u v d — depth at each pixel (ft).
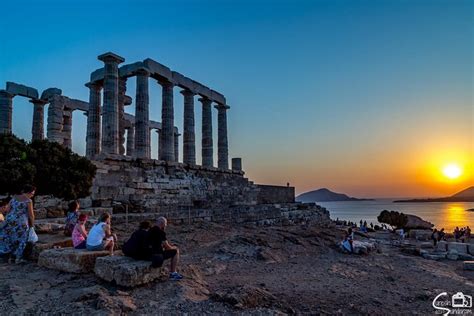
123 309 24.76
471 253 79.15
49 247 37.76
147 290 28.89
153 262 30.14
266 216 113.19
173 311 25.48
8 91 109.81
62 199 70.33
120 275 28.63
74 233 36.55
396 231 139.33
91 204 77.51
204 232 68.23
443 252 74.64
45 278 30.96
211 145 128.06
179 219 81.61
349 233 66.74
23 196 37.96
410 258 65.00
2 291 27.71
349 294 36.14
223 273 42.42
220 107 137.59
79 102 121.08
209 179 116.26
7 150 54.54
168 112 107.45
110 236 36.24
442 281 45.98
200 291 30.50
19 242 36.37
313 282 40.88
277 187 147.33
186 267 35.91
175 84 110.93
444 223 287.89
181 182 103.30
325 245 68.85
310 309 29.99
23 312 23.97
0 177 51.47
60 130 112.98
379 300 34.68
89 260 32.60
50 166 59.26
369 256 63.00
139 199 88.02
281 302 30.58
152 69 101.04
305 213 135.13
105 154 85.20
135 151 97.25
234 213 100.68
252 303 28.40
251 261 50.42
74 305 24.62
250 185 134.41
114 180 84.33
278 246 61.36
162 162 99.55
